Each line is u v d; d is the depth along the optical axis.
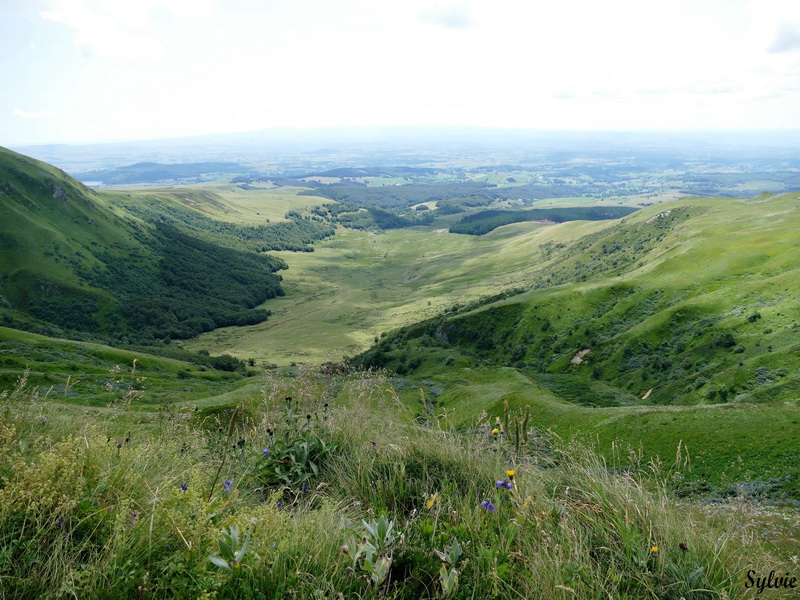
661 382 88.94
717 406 34.75
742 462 25.41
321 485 5.13
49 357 88.19
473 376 80.50
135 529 3.40
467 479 5.18
